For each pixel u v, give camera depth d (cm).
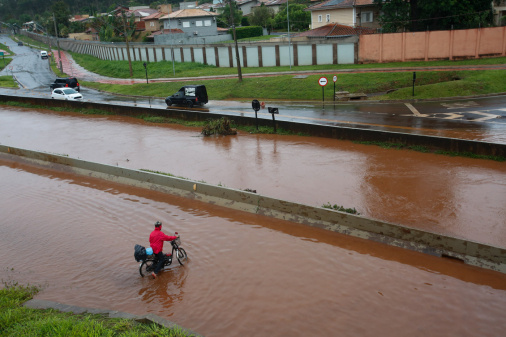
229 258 1009
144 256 912
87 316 739
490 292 851
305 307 806
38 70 7062
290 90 3634
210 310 809
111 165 1664
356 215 1112
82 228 1218
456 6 4462
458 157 1711
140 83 4691
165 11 9425
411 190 1385
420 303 815
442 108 2672
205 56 5681
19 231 1217
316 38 5234
